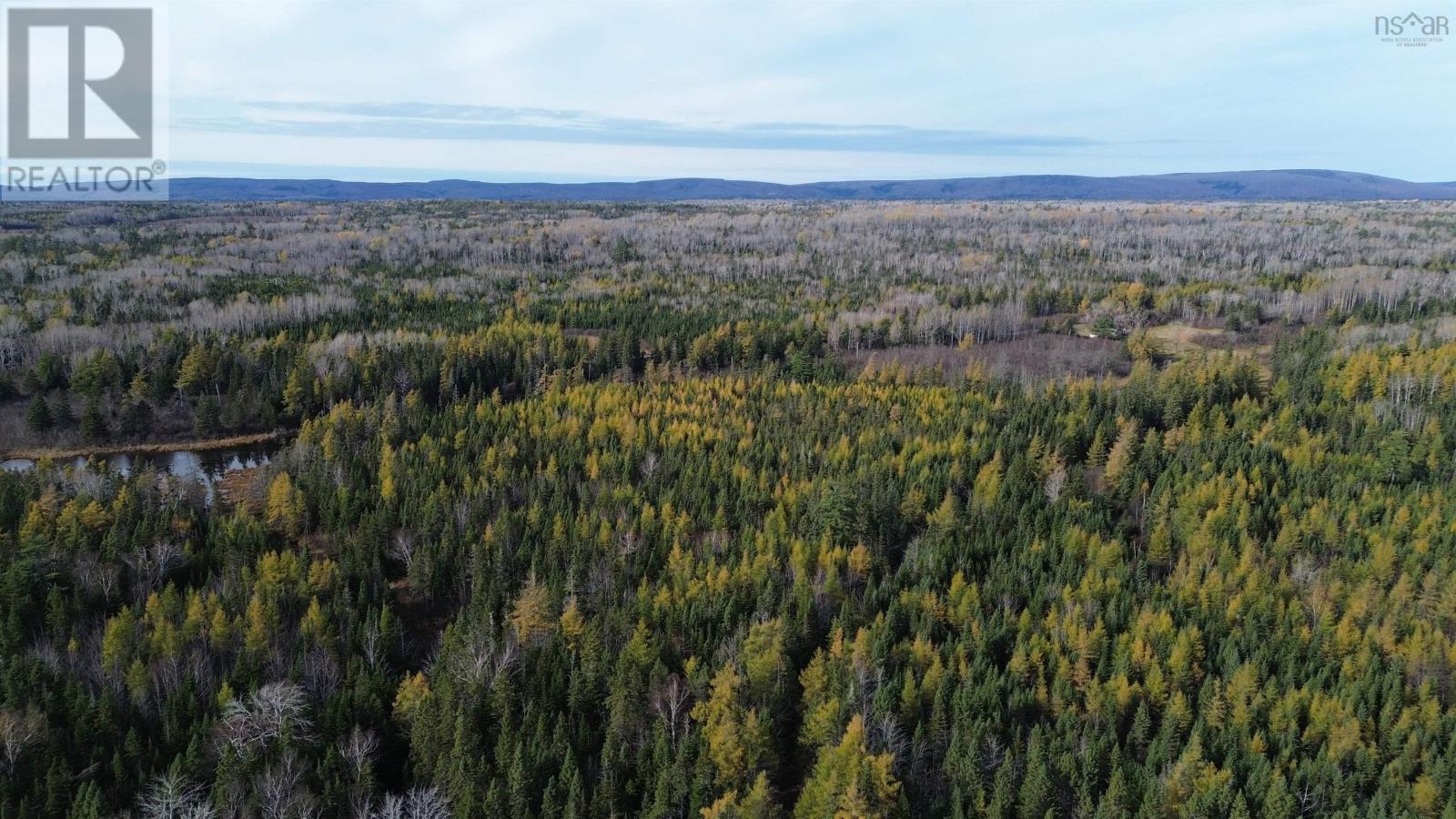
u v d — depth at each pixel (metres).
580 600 85.19
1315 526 98.62
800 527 100.06
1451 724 68.81
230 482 127.50
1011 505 103.75
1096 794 64.94
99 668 74.81
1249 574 89.38
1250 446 122.50
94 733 66.56
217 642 77.38
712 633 81.06
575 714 72.38
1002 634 80.50
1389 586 89.62
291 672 72.88
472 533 96.50
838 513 97.25
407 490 105.75
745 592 85.50
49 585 83.31
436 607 91.56
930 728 69.69
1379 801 61.59
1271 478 112.19
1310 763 64.81
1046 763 64.69
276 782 61.78
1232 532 97.94
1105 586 87.19
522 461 118.88
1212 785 61.94
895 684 72.56
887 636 78.62
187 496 108.06
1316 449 120.75
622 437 126.12
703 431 129.25
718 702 68.88
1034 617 83.62
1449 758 63.91
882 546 97.19
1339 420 130.75
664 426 131.88
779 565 90.25
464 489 107.38
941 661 78.31
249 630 77.00
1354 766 66.50
